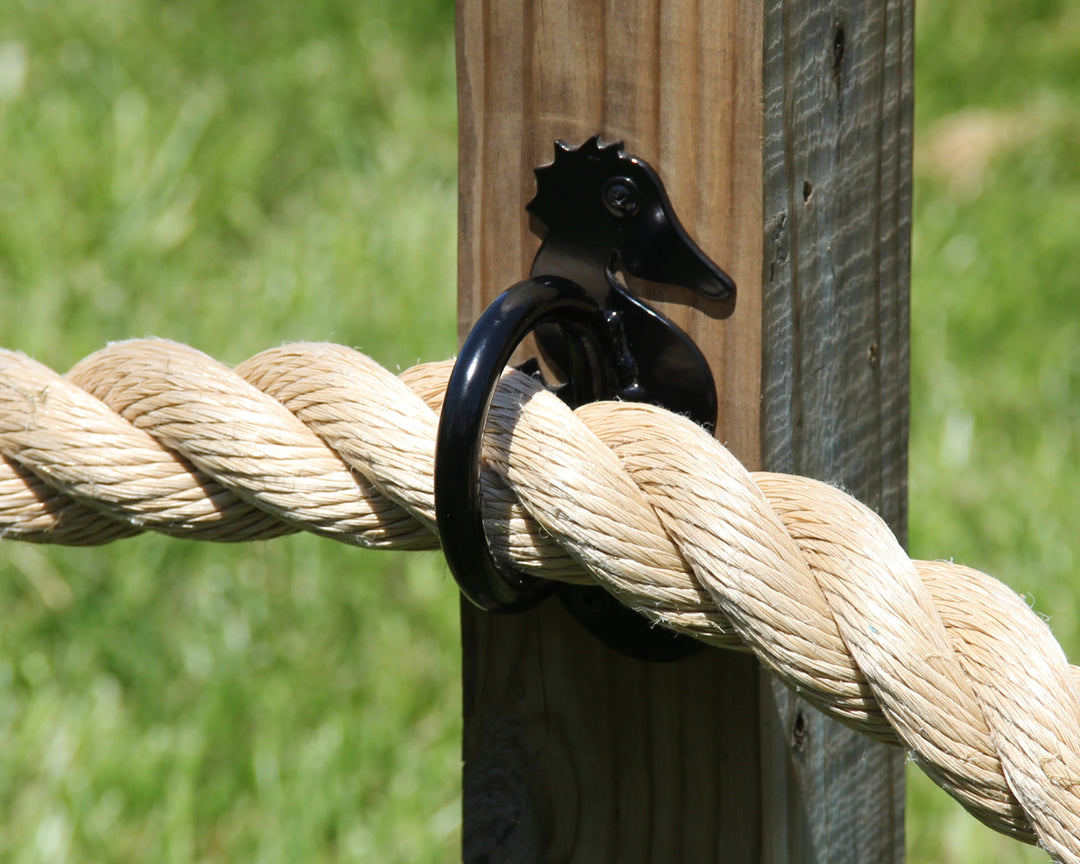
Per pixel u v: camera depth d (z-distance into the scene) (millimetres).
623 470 2918
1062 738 2881
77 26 5715
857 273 2982
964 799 2895
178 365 2967
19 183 4867
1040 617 2930
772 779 2980
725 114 2939
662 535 2914
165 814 3322
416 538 2957
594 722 2996
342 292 4473
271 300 4461
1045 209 5008
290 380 2955
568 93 2955
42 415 2971
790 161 2945
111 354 2980
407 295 4461
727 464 2910
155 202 4816
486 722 3012
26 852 3305
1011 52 5938
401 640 3605
